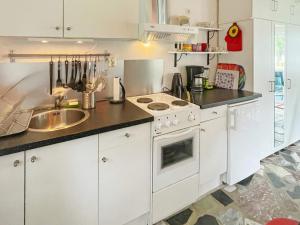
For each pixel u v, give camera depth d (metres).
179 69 2.77
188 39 2.31
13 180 1.18
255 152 2.63
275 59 2.95
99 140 1.47
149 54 2.47
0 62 1.70
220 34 3.00
